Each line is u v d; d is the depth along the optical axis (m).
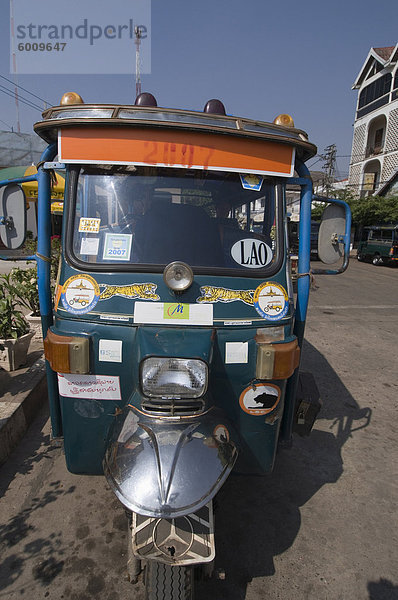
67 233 2.00
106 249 2.02
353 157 30.39
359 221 24.39
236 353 1.97
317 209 20.58
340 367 5.29
